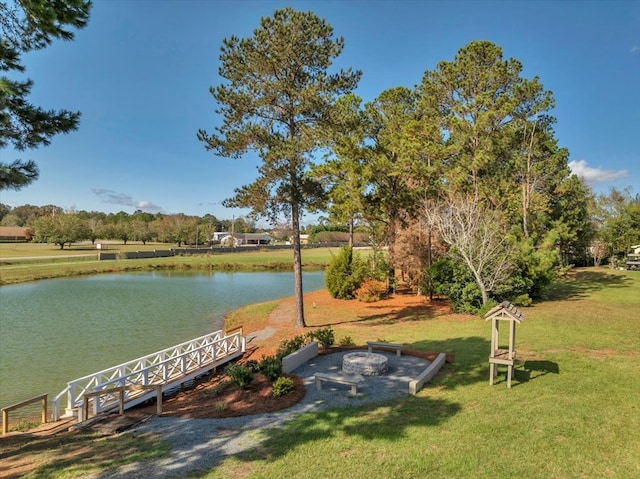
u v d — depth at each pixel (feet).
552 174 104.88
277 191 53.36
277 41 48.34
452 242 60.75
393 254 85.30
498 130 76.64
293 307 75.82
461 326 52.16
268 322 64.80
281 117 53.06
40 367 46.52
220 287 118.01
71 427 26.89
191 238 287.28
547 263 65.31
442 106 81.15
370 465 18.65
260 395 29.40
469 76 75.46
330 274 84.69
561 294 74.23
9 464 19.94
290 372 34.45
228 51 50.14
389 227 86.28
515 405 25.30
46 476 18.21
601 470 17.93
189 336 61.00
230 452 20.53
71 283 125.49
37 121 22.89
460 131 72.23
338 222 72.33
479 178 76.89
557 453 19.35
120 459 20.06
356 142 67.56
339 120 52.03
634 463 18.44
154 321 71.92
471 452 19.54
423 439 21.07
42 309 83.05
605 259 141.08
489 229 60.75
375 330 53.06
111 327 67.05
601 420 22.84
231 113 51.52
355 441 21.13
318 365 36.40
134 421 26.86
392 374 33.22
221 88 49.98
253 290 111.86
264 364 34.06
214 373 42.29
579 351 37.52
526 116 84.53
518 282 60.90
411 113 86.53
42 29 21.25
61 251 231.91
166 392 36.32
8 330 64.69
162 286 119.75
